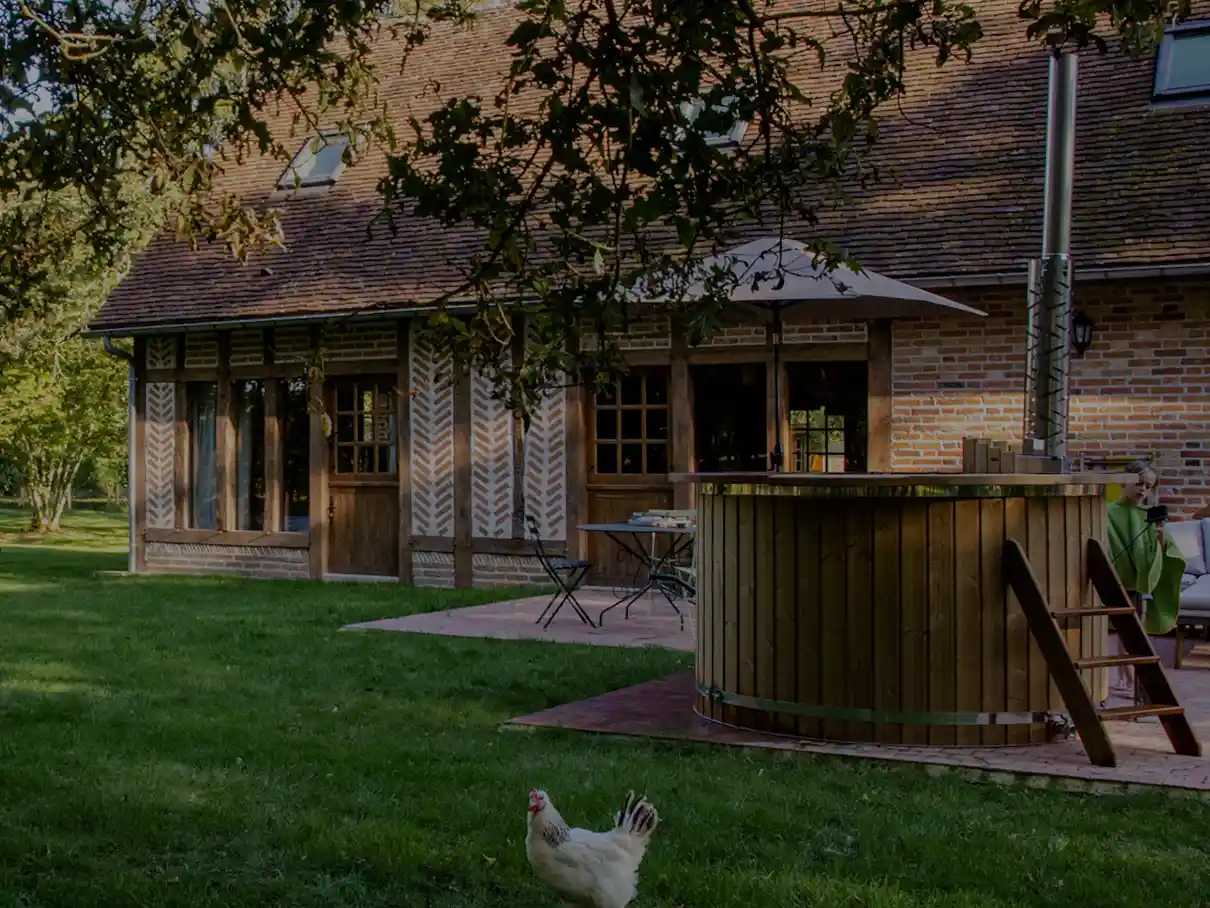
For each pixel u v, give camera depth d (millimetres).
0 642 10594
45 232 6426
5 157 5461
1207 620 9461
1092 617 7094
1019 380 12289
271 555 16938
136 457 17938
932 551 6730
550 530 14898
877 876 4750
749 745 6801
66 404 24047
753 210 4484
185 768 6289
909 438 12797
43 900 4547
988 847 5059
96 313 17625
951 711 6734
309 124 5746
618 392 14547
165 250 18062
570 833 4184
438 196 3922
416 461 15789
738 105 4207
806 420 13508
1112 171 12508
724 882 4629
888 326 12906
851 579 6824
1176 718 6582
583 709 7758
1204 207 11672
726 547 7289
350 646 10375
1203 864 4891
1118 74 13609
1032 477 6684
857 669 6816
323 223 16953
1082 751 6625
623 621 11969
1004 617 6762
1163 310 11711
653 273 4531
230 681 8781
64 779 6082
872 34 4734
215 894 4559
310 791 5867
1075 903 4477
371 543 16328
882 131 14180
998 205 12641
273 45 4949
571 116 3842
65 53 4918
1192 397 11602
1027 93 13875
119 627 11562
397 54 18719
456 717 7629
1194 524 11055
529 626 11617
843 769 6367
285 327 16656
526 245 4152
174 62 5512
